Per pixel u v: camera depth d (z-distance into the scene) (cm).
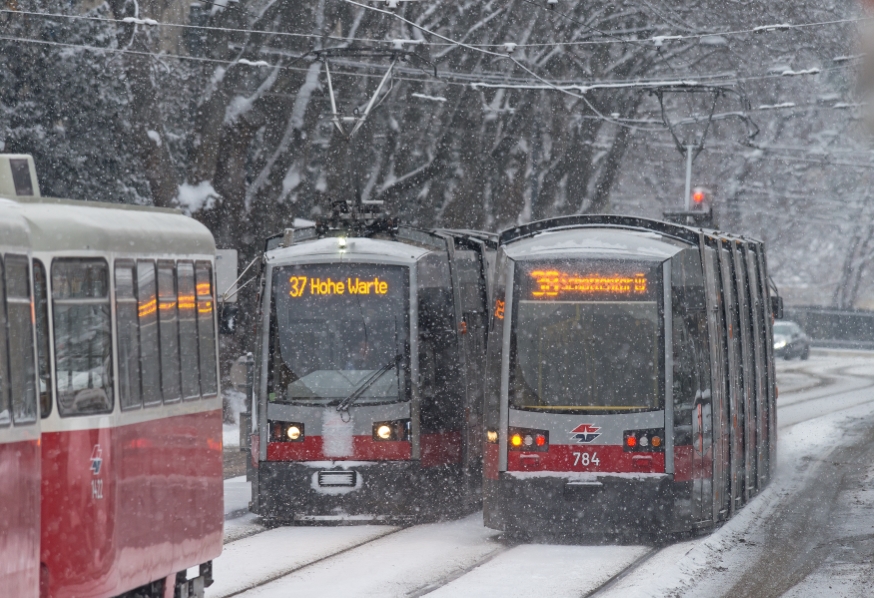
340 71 12594
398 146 13712
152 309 3788
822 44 15225
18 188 3541
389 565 4959
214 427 4234
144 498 3619
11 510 2969
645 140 18162
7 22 9350
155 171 10269
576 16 14212
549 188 15150
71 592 3291
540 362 5575
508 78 13712
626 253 5597
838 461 8656
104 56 9831
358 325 6156
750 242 7338
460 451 6303
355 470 6056
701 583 4728
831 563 5109
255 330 6250
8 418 2995
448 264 6394
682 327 5566
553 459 5503
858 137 8306
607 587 4544
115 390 3459
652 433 5475
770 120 18212
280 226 12738
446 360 6303
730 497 6134
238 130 11894
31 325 3164
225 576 4684
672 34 15125
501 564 4994
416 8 13338
